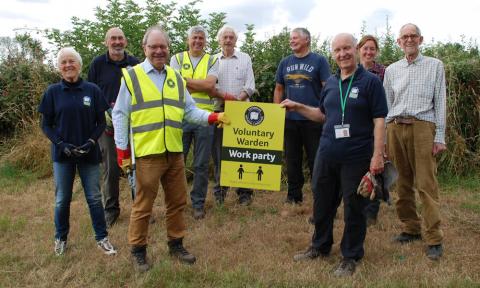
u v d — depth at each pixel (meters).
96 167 4.66
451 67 7.68
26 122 9.09
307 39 5.86
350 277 4.07
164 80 4.17
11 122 9.53
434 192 4.56
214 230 5.44
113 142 5.51
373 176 3.91
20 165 8.59
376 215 5.62
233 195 6.91
